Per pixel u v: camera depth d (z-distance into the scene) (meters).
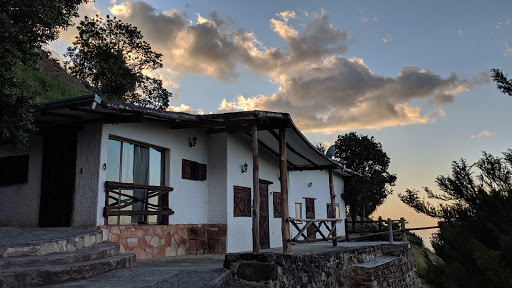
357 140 25.30
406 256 14.05
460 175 4.10
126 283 5.19
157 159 9.53
